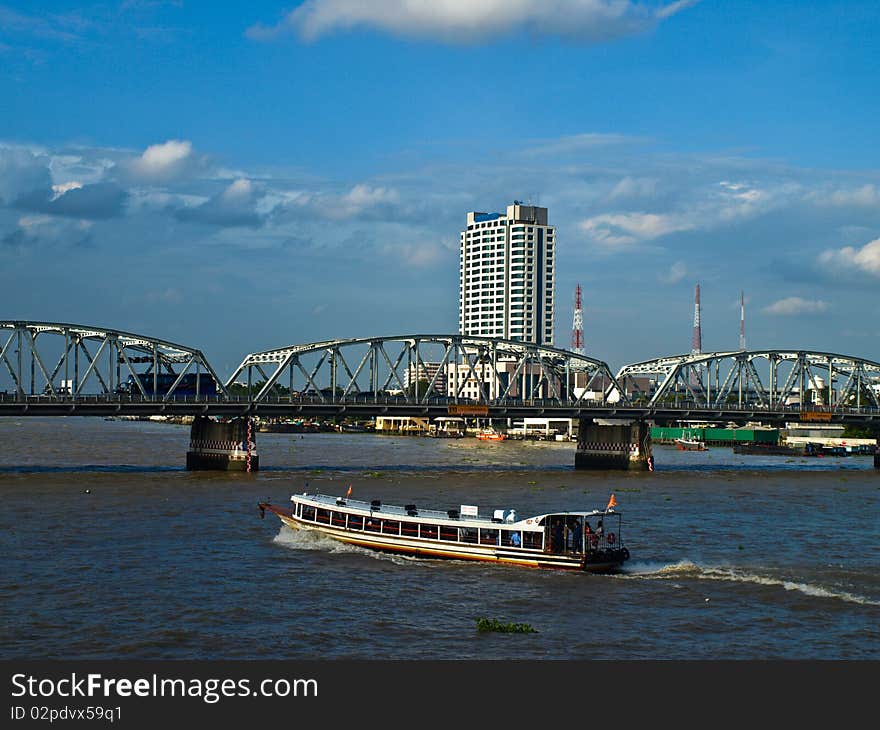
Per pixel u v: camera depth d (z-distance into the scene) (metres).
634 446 186.88
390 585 70.75
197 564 76.31
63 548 81.62
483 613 63.62
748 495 134.50
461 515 83.62
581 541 77.31
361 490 129.50
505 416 187.38
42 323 158.00
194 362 168.75
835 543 91.19
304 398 177.88
